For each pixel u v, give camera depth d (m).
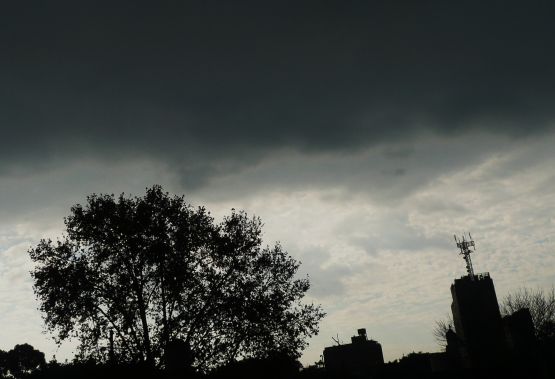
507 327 57.78
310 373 73.12
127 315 38.84
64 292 39.94
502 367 55.16
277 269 43.81
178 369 38.00
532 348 54.53
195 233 42.50
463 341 62.69
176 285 39.28
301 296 43.66
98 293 40.47
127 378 37.62
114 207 42.00
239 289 41.75
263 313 40.97
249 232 44.88
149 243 40.66
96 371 38.34
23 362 107.50
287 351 41.25
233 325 40.16
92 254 41.47
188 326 39.72
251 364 41.62
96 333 39.09
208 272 41.69
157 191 42.91
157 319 39.69
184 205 43.38
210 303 41.00
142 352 38.66
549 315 56.75
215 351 39.22
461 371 58.62
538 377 52.84
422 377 64.31
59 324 39.41
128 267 40.47
